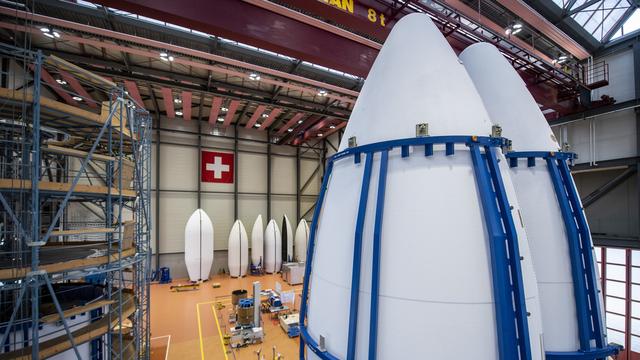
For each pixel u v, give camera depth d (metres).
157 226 23.86
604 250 16.58
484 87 5.55
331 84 17.06
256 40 9.26
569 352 4.32
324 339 3.84
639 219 15.34
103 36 12.41
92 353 8.28
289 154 30.08
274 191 29.16
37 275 5.73
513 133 5.13
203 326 15.66
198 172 25.59
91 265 6.87
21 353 5.95
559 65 15.98
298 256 27.50
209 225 24.19
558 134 18.58
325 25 10.11
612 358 4.88
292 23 9.76
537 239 4.63
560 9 14.95
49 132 8.87
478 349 3.10
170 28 12.59
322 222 4.44
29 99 6.22
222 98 19.20
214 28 8.67
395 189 3.55
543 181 4.82
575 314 4.48
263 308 18.20
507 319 3.08
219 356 12.79
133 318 9.66
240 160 27.67
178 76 16.56
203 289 21.97
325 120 23.36
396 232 3.43
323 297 4.01
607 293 16.42
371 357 3.27
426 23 4.39
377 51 11.55
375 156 3.80
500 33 11.38
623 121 15.85
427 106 3.74
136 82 16.83
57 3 10.51
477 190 3.41
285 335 14.91
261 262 26.56
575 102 16.72
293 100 20.14
